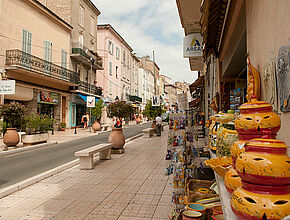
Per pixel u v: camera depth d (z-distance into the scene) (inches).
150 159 343.0
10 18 697.0
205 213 104.1
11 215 156.1
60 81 902.4
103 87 1469.0
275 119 60.8
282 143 50.3
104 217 149.0
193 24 339.3
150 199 179.2
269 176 46.9
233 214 56.0
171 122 169.5
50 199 185.3
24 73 723.4
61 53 983.0
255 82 95.2
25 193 202.5
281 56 68.6
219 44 281.1
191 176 169.5
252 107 64.9
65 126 970.1
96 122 887.7
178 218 115.2
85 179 241.8
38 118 524.1
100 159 347.6
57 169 275.3
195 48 353.7
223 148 91.9
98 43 1478.8
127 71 1909.4
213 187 134.7
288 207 45.3
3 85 486.6
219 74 299.4
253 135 64.1
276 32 75.9
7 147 467.8
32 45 800.3
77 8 1131.3
